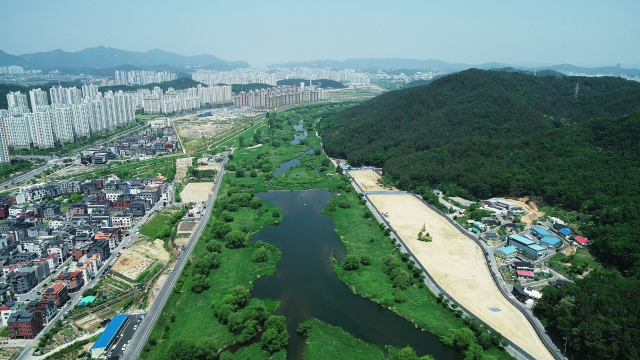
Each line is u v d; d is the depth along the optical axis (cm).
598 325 16688
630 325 16375
